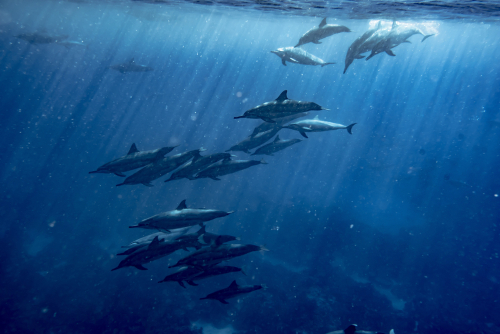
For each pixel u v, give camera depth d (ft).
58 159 85.35
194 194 70.18
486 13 55.11
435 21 65.26
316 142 126.21
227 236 18.94
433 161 92.38
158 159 21.67
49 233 58.49
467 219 75.72
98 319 36.63
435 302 48.42
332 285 50.29
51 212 63.26
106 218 62.85
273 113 17.83
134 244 20.66
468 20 67.62
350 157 113.19
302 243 61.77
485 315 45.44
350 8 53.06
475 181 92.73
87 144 97.25
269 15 81.30
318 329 39.11
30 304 37.91
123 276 44.32
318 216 69.21
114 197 68.33
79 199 67.46
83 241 55.31
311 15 69.46
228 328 39.63
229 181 77.00
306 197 82.64
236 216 66.03
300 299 45.09
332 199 87.35
